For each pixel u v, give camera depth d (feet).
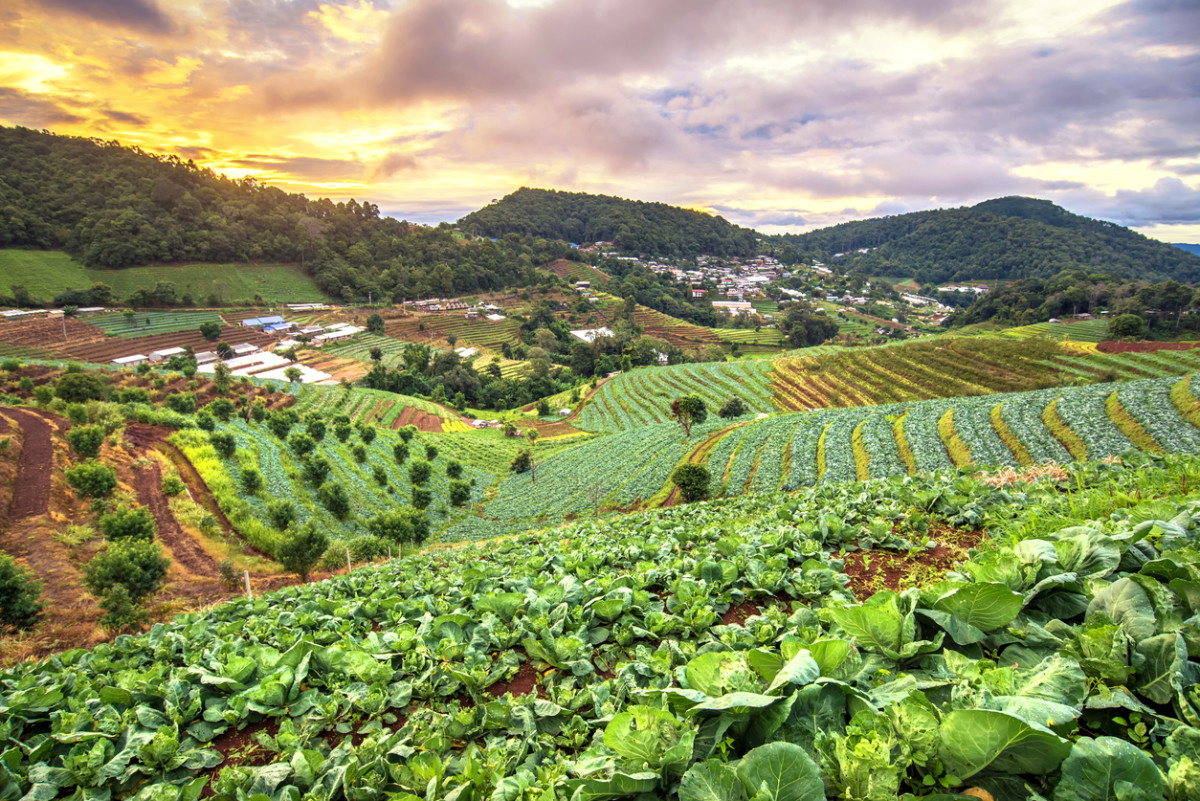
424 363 467.52
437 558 77.87
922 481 42.09
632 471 213.66
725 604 22.24
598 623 21.79
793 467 167.32
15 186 590.55
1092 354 275.39
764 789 8.45
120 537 100.07
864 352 355.36
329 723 18.07
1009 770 8.64
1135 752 7.85
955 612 13.83
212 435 183.21
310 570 110.93
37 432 166.50
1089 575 15.42
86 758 16.40
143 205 607.78
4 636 69.62
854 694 10.70
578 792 10.11
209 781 16.97
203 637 32.53
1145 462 36.91
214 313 517.55
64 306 442.09
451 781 12.57
